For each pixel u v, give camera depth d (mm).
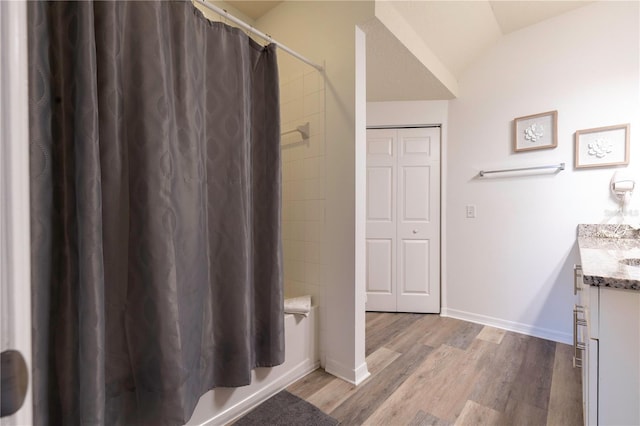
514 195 2475
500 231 2547
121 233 1052
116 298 1061
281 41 2160
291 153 2070
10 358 303
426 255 2881
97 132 904
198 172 1237
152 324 1061
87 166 879
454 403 1545
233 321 1393
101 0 964
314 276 1940
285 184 2111
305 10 2002
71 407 936
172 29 1170
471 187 2691
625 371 928
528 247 2420
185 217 1192
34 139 845
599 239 2018
